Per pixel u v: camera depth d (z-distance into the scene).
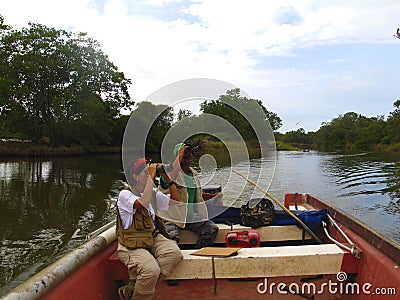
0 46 34.66
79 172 23.02
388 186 17.58
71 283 2.12
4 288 6.88
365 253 2.51
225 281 3.09
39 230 10.47
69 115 35.62
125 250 2.49
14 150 33.16
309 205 4.57
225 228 3.42
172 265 2.50
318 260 2.51
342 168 26.28
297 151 56.56
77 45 37.06
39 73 34.03
